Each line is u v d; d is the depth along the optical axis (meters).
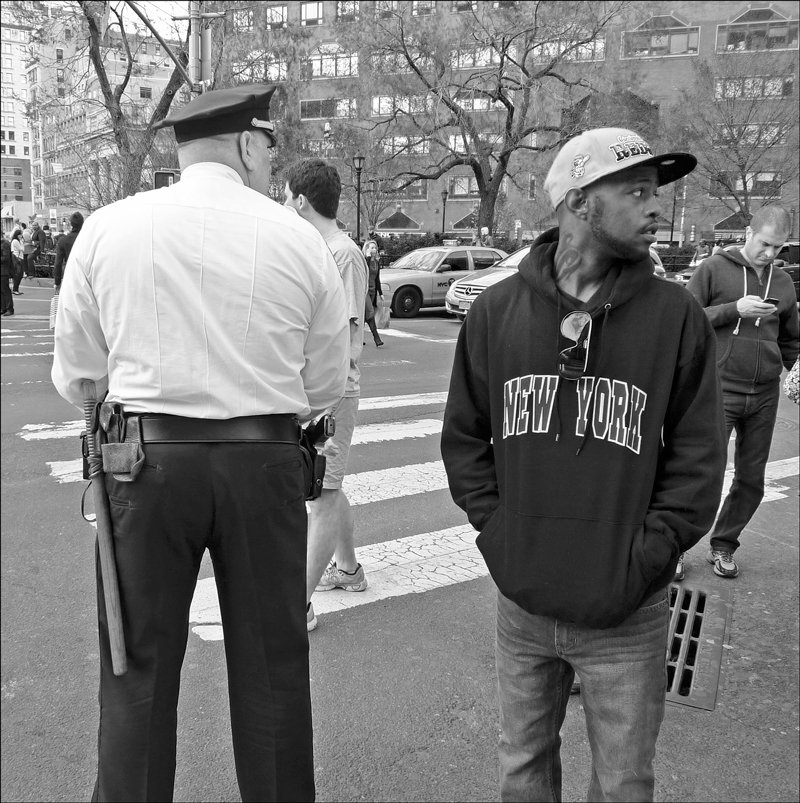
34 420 7.28
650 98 30.08
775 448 7.09
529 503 1.83
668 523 1.75
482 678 3.20
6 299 16.31
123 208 1.98
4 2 21.23
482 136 30.86
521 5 27.28
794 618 3.81
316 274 2.09
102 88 20.67
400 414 8.08
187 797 2.49
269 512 1.97
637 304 1.78
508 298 1.91
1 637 3.42
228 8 23.12
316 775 2.61
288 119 26.94
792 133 30.34
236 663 2.04
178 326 1.91
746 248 3.99
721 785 2.63
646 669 1.84
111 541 1.93
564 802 2.55
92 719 2.86
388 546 4.59
